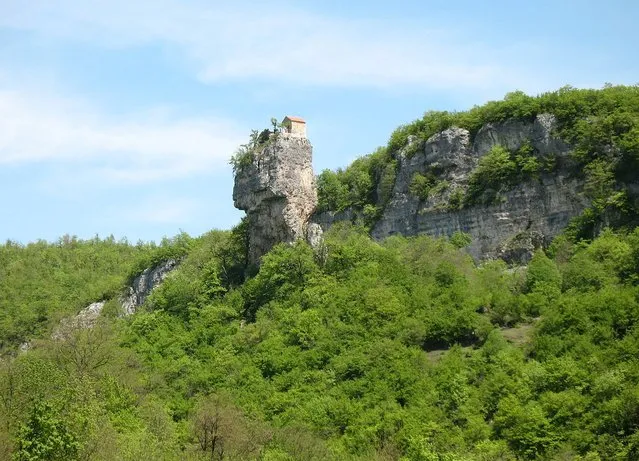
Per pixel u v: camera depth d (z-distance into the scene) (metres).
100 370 97.94
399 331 100.50
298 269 121.25
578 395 78.62
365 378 94.00
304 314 109.62
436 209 123.25
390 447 80.94
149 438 76.38
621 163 112.12
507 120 122.69
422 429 81.50
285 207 130.62
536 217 116.25
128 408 89.19
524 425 77.31
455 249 118.06
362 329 103.06
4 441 64.62
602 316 88.31
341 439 85.88
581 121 116.81
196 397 101.38
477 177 121.75
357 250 118.88
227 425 81.19
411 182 127.62
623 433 73.56
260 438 83.00
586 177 113.62
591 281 98.38
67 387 73.88
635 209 108.94
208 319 121.69
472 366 89.81
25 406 72.31
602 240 104.88
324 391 95.06
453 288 105.12
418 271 112.38
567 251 108.88
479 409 82.81
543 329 91.38
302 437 83.44
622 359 81.56
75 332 112.25
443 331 98.44
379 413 87.12
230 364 106.44
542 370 83.31
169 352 116.00
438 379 89.38
